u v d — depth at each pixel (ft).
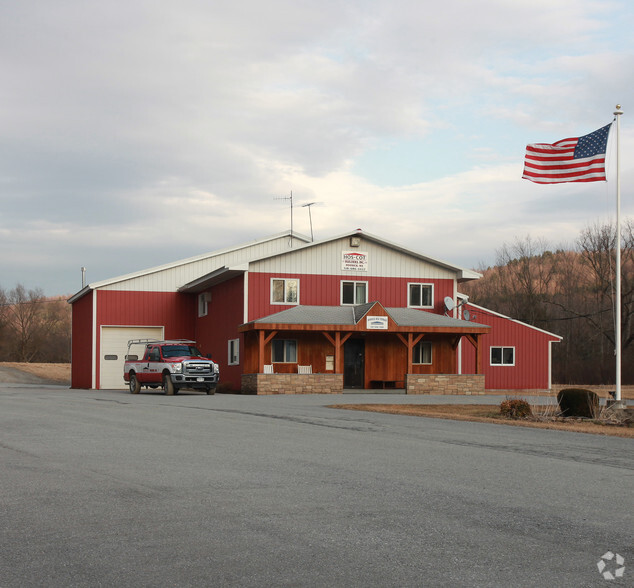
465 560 18.75
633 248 211.82
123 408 66.80
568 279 238.27
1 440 42.04
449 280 123.03
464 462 34.68
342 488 27.78
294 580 17.08
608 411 62.23
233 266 111.24
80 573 17.54
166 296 136.05
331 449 38.58
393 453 37.37
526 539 20.89
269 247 145.07
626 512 24.53
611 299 212.84
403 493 26.99
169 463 33.53
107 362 131.13
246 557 18.79
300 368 112.37
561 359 229.86
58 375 204.64
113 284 132.57
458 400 85.71
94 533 21.08
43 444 40.27
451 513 23.90
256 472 31.17
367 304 112.88
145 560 18.53
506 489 28.09
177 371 95.86
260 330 102.37
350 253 118.21
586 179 69.26
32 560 18.54
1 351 300.40
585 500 26.35
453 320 112.88
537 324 233.35
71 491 27.02
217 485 28.22
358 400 83.56
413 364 118.32
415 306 120.98
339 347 104.78
